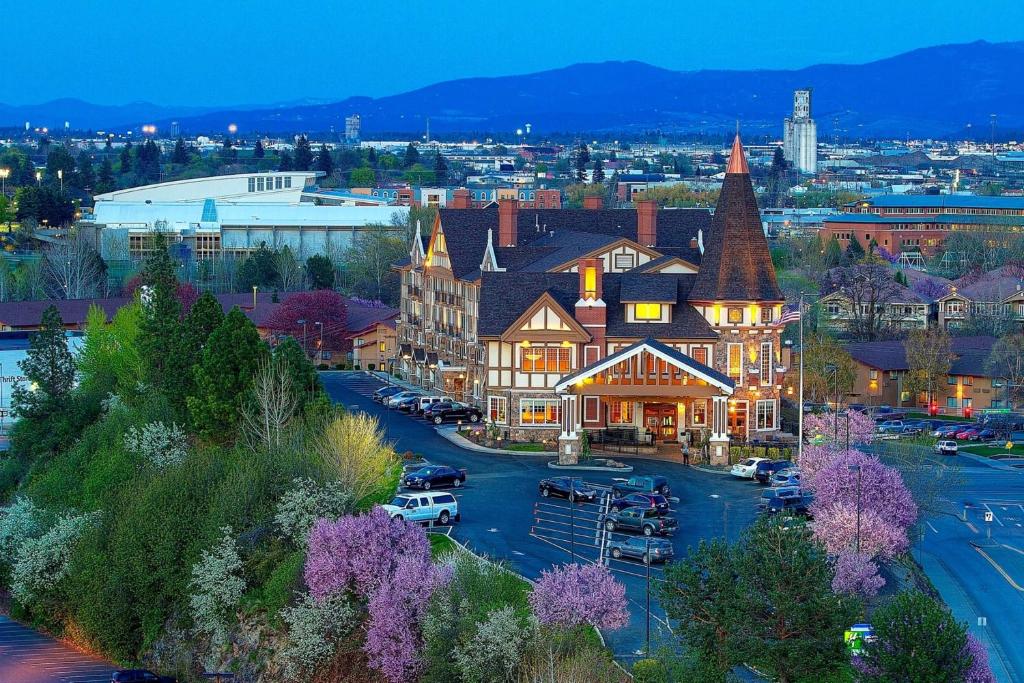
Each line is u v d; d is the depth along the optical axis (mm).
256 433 133250
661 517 119750
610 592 93500
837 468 118875
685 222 192625
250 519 114312
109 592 116688
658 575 108250
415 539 105188
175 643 113562
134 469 133750
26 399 162875
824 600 88000
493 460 150500
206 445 135875
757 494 135125
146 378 154000
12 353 189625
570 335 159000
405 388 197625
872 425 147750
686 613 90000
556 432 159750
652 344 151625
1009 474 159625
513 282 164750
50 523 131875
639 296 159875
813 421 149625
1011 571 123250
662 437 159375
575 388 151125
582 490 131500
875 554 111062
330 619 102000
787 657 87438
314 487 114438
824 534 111188
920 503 127688
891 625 86875
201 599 110062
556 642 91062
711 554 91750
